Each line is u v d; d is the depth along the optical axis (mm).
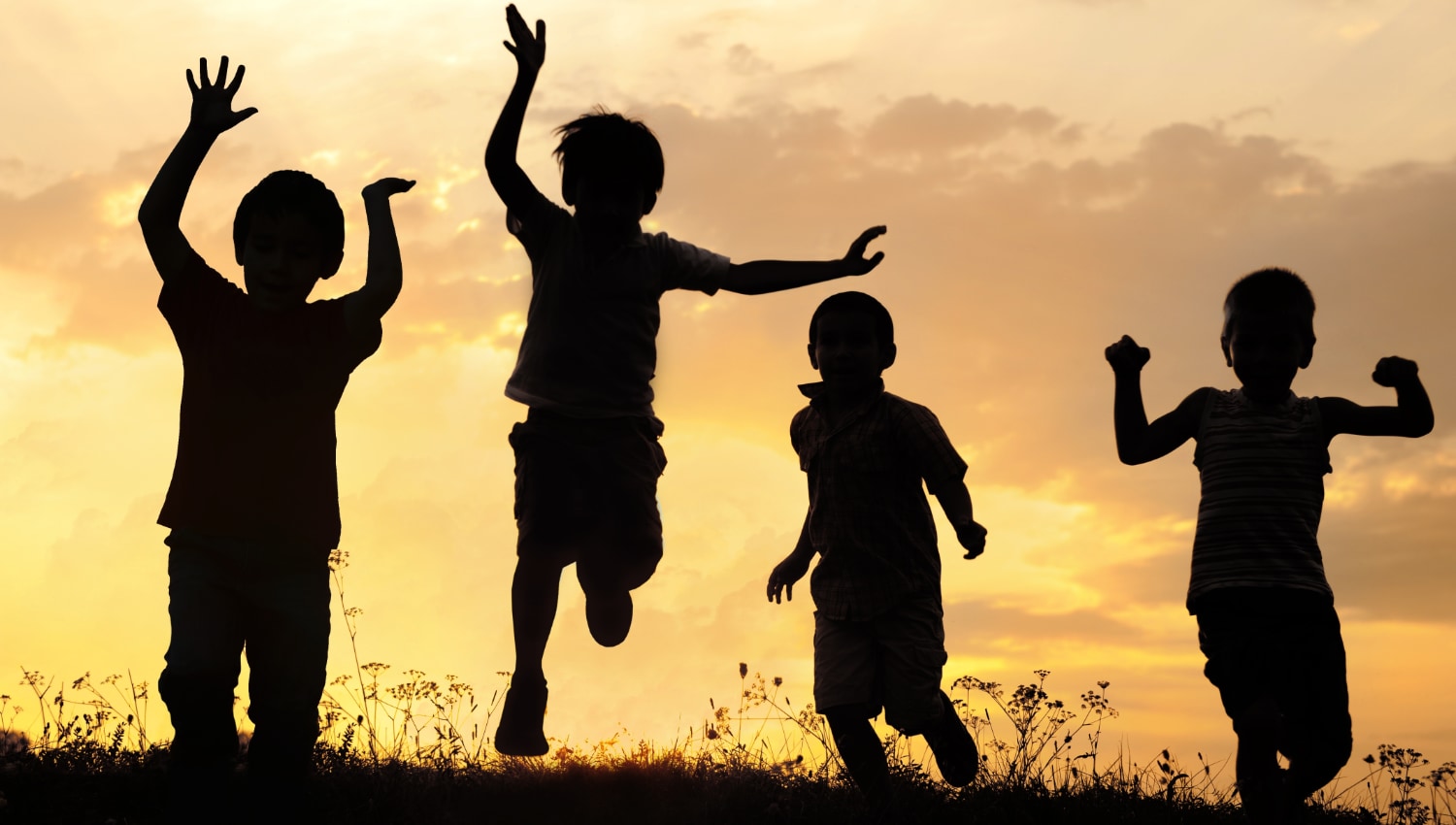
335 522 3756
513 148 4887
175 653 3445
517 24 4781
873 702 4645
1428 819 4770
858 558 4680
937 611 4754
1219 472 4363
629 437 5035
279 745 3559
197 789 3508
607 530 5043
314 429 3758
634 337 5059
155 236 3787
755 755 5066
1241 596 4195
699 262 5172
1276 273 4453
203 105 3814
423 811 4305
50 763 4527
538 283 5070
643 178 4969
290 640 3594
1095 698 4801
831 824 4457
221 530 3557
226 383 3701
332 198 3945
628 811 4574
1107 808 4754
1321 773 4199
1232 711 4195
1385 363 4238
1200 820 4801
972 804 4723
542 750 5027
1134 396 4477
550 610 5105
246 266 3848
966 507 4641
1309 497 4285
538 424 4984
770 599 5176
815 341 5020
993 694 4926
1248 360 4402
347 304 3875
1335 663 4164
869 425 4746
